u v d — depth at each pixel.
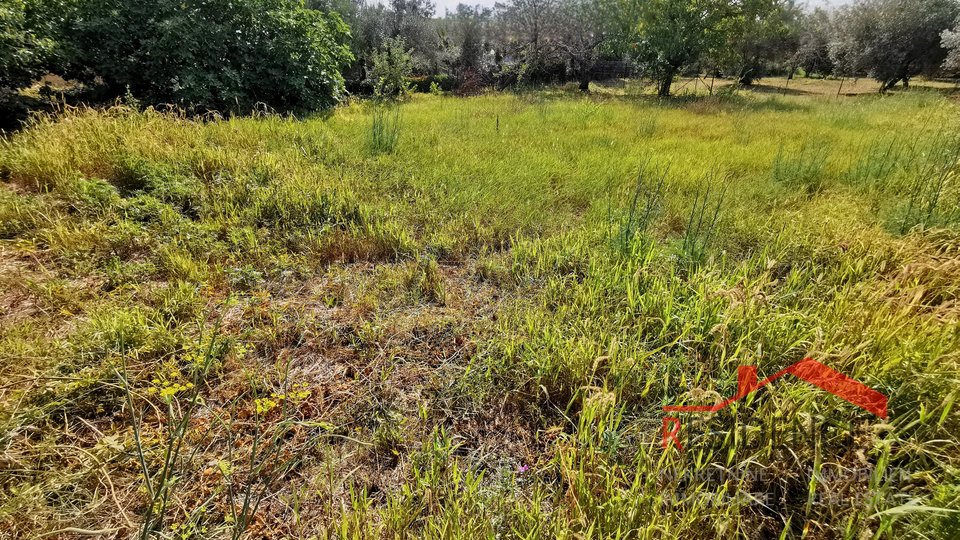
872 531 1.44
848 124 8.81
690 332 2.40
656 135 7.54
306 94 9.00
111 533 1.54
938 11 19.55
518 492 1.75
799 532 1.58
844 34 23.80
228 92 7.83
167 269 3.06
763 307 2.35
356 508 1.53
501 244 3.56
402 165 5.25
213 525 1.61
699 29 16.39
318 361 2.43
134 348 2.26
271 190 4.13
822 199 4.26
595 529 1.54
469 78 17.09
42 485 1.63
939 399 1.77
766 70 31.08
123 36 7.41
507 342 2.47
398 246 3.55
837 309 2.42
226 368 2.30
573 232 3.72
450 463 1.89
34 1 6.67
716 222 3.79
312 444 1.93
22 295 2.67
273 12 8.35
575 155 5.98
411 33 21.27
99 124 4.89
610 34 19.80
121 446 1.71
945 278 2.67
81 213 3.49
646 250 3.18
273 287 3.04
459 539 1.47
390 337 2.61
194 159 4.58
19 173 4.00
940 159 4.70
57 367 2.06
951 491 1.40
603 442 1.84
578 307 2.77
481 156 5.85
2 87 6.38
